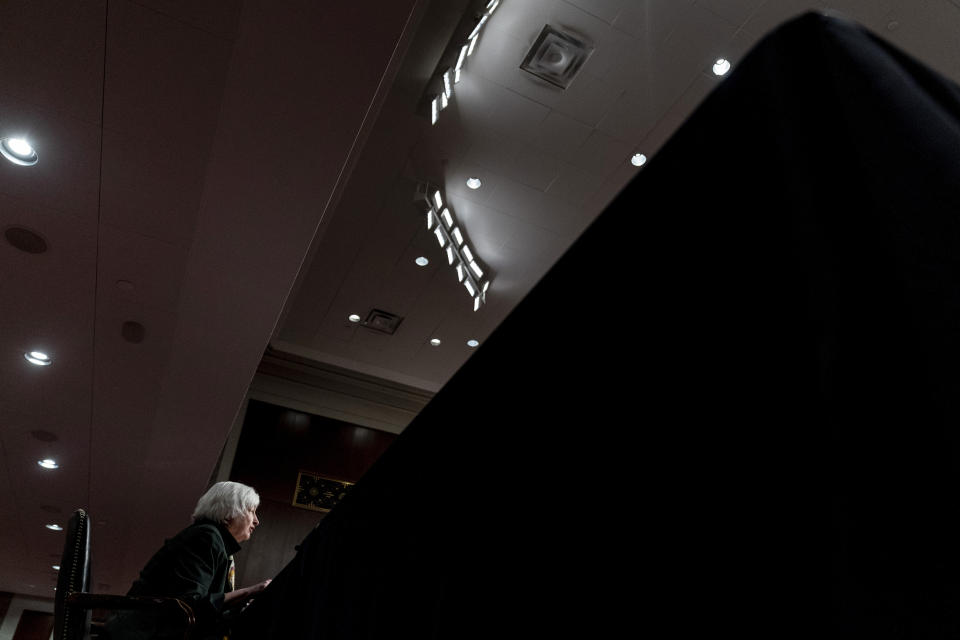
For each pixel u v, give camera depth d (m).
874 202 0.35
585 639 0.53
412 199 6.85
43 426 7.50
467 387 0.83
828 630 0.32
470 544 0.76
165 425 7.38
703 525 0.42
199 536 2.15
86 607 1.69
